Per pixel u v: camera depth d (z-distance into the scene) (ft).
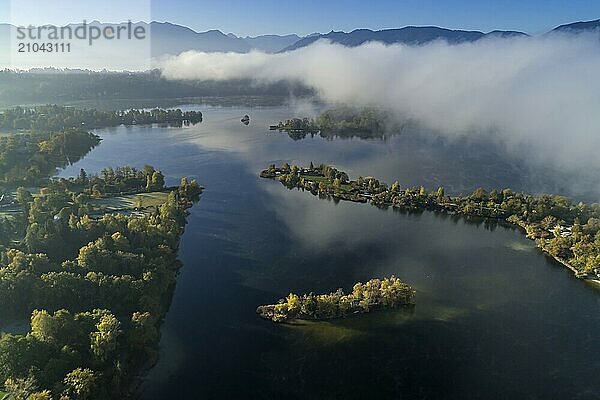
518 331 530.27
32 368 379.96
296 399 433.07
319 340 506.89
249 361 474.90
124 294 506.89
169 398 427.74
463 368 473.67
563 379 460.96
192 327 522.47
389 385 451.53
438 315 555.28
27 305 492.13
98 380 391.65
